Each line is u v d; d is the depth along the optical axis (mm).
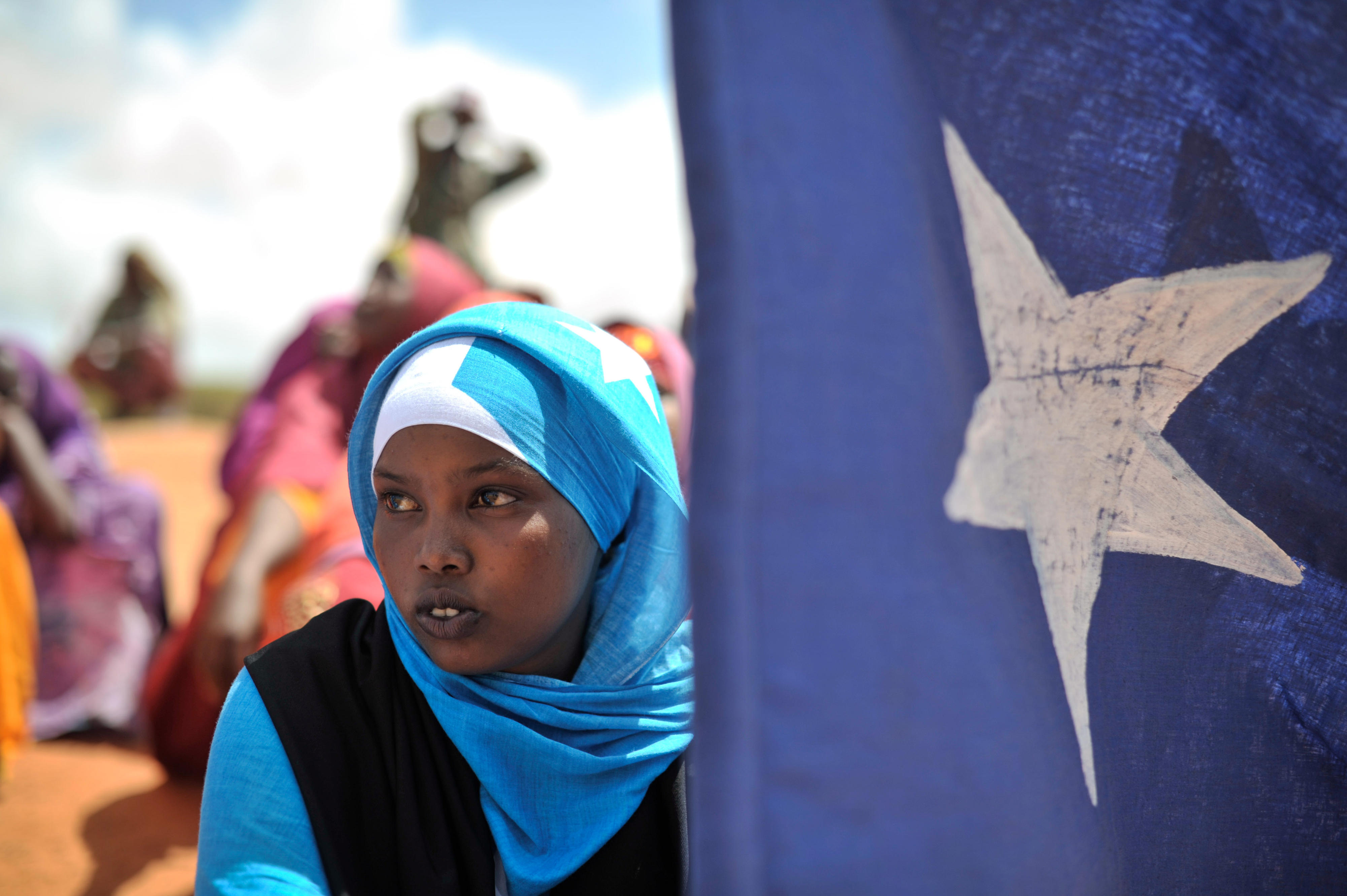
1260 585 1105
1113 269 934
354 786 1160
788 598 618
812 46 685
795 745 609
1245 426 1056
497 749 1183
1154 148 948
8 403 4414
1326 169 1023
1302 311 1048
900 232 702
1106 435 950
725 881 586
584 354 1214
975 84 868
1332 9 1005
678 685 1341
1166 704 1056
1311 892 1135
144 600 4676
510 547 1136
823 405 642
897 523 662
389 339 3650
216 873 1089
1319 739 1150
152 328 17359
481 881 1148
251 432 4105
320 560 2340
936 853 645
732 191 631
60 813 3438
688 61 642
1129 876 974
